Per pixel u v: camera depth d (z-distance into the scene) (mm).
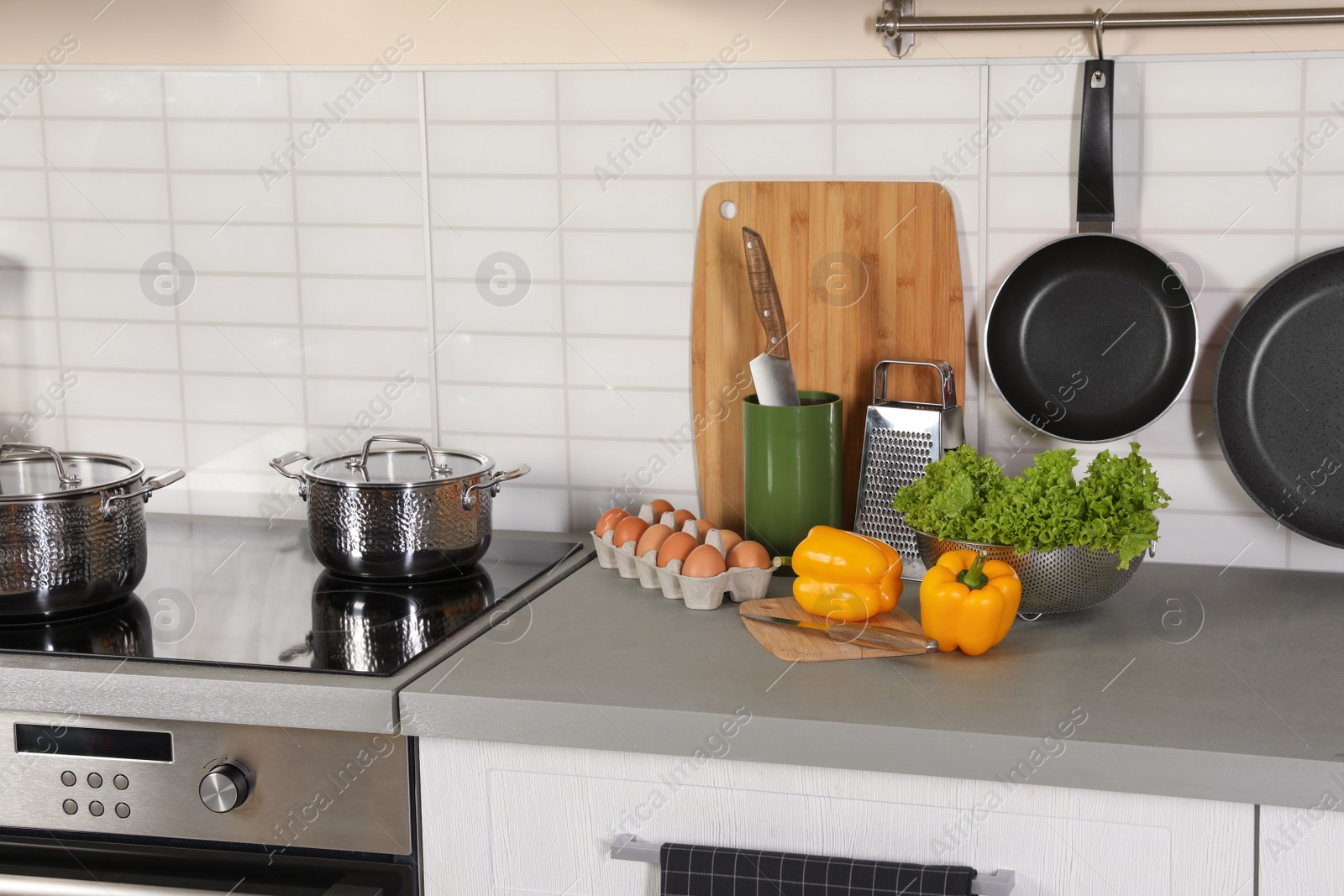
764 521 1681
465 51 1820
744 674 1336
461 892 1339
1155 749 1137
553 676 1336
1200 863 1163
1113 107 1631
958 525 1467
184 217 1954
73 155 1968
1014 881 1208
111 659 1399
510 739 1278
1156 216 1645
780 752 1221
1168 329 1622
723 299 1794
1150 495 1426
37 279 2020
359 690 1297
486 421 1917
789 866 1227
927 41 1671
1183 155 1625
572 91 1794
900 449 1657
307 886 1369
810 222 1741
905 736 1188
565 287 1852
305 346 1956
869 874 1208
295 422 1982
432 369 1919
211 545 1873
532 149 1823
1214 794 1133
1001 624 1366
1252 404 1618
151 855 1396
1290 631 1444
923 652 1398
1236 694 1262
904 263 1718
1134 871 1181
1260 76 1588
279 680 1327
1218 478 1671
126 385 2025
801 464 1649
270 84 1887
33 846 1420
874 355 1746
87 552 1519
